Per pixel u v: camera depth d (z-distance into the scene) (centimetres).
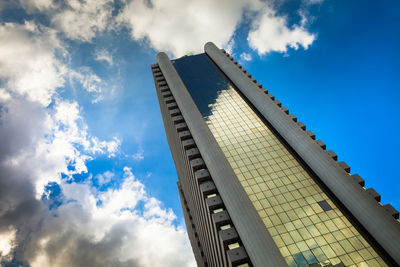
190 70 11338
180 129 8169
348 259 4331
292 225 4909
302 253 4456
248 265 4522
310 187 5656
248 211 4997
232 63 10738
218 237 5238
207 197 5875
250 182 5903
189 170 7625
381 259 4312
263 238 4522
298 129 6769
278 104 8288
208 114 8450
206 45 12750
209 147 6638
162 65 11662
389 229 4444
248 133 7444
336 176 5441
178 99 8938
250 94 8669
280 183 5812
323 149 6562
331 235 4691
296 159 6406
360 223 4803
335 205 5222
